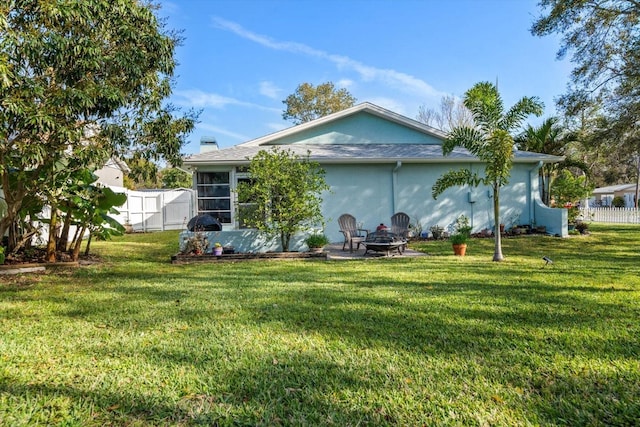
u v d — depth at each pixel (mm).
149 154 7852
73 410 2480
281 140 14281
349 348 3463
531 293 5406
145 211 19094
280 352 3383
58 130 5863
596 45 13164
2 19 5117
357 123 14469
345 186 12695
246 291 5754
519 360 3170
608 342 3521
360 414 2418
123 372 3004
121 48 6574
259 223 9562
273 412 2451
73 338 3754
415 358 3230
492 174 8406
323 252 9617
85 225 8750
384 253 9828
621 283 6020
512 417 2371
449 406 2494
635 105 13008
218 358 3262
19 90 5496
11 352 3391
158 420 2365
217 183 12188
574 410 2443
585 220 21312
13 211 7684
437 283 6176
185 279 6797
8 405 2525
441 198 13109
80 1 5645
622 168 36438
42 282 6664
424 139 14703
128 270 7883
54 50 5598
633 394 2615
